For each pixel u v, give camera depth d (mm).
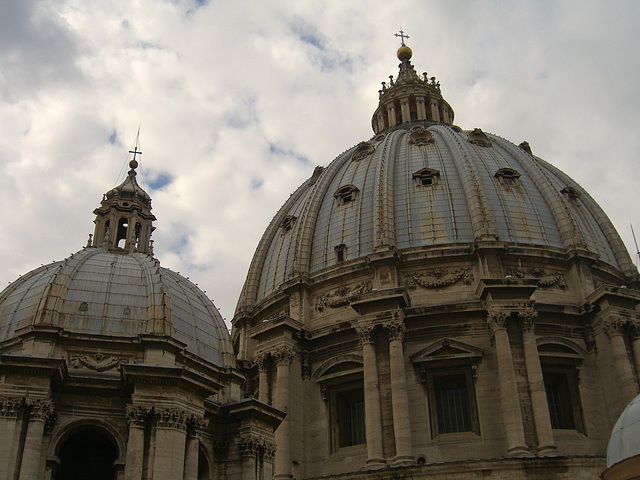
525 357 51469
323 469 55406
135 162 53719
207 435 37938
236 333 74062
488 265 59188
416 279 60000
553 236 64250
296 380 58688
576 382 55219
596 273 63250
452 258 60312
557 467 45781
